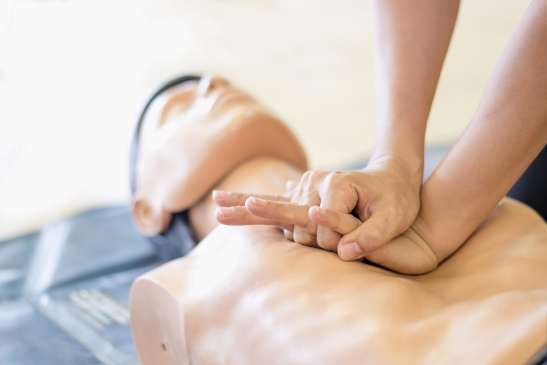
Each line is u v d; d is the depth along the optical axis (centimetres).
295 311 53
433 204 65
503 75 61
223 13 352
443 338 47
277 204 58
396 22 69
